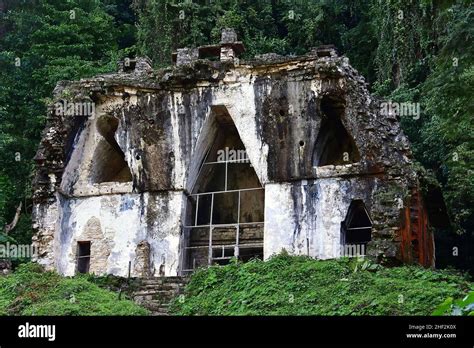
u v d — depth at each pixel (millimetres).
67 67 37094
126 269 26125
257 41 39406
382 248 22641
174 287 22391
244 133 26578
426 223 26766
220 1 40312
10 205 35125
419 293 18578
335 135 26984
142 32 39906
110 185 27297
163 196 26859
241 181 29188
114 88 27562
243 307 19734
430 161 32844
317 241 24859
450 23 22219
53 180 27078
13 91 37625
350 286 19562
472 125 23641
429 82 21594
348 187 25062
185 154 27031
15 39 40906
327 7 40500
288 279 20750
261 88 26609
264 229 25484
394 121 25703
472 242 33062
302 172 25703
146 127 27375
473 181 29828
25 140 36469
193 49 28578
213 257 28031
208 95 27141
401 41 34688
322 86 25875
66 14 40969
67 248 26828
